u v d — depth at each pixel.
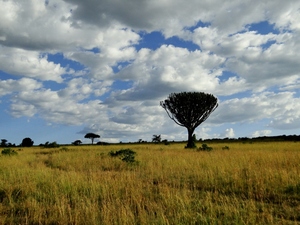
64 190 8.52
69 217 6.29
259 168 11.15
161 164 14.24
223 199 7.40
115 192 8.24
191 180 10.28
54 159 19.66
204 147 26.97
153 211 6.54
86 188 8.77
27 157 21.77
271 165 11.98
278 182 8.57
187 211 6.29
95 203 7.22
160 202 7.25
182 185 9.53
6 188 8.87
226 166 11.83
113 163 15.60
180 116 38.16
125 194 8.12
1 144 74.31
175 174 11.48
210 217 5.90
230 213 6.10
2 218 6.39
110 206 6.81
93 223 5.80
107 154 20.31
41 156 25.58
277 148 26.64
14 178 10.50
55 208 6.84
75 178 9.78
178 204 6.79
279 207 6.79
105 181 9.45
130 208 6.81
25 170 12.34
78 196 7.89
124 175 10.69
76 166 15.54
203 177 10.09
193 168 12.50
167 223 5.60
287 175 9.11
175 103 38.09
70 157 19.70
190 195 7.75
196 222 5.83
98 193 8.27
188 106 37.38
